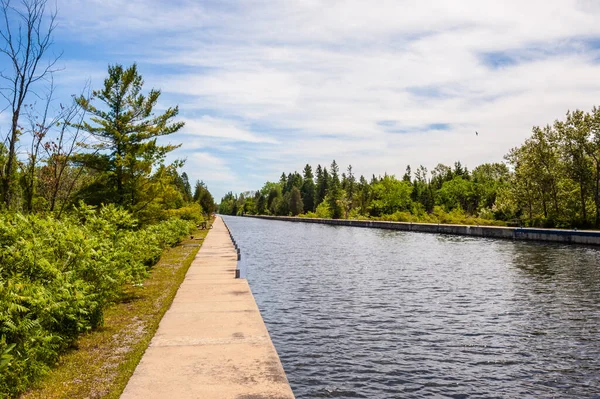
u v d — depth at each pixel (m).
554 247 34.50
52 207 15.02
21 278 6.73
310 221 116.81
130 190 25.94
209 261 19.39
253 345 7.08
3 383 5.04
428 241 43.78
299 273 21.95
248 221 127.06
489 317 12.95
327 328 11.87
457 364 9.23
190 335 7.68
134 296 11.48
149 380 5.61
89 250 8.55
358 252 33.03
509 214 59.88
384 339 10.89
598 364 9.22
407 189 105.06
